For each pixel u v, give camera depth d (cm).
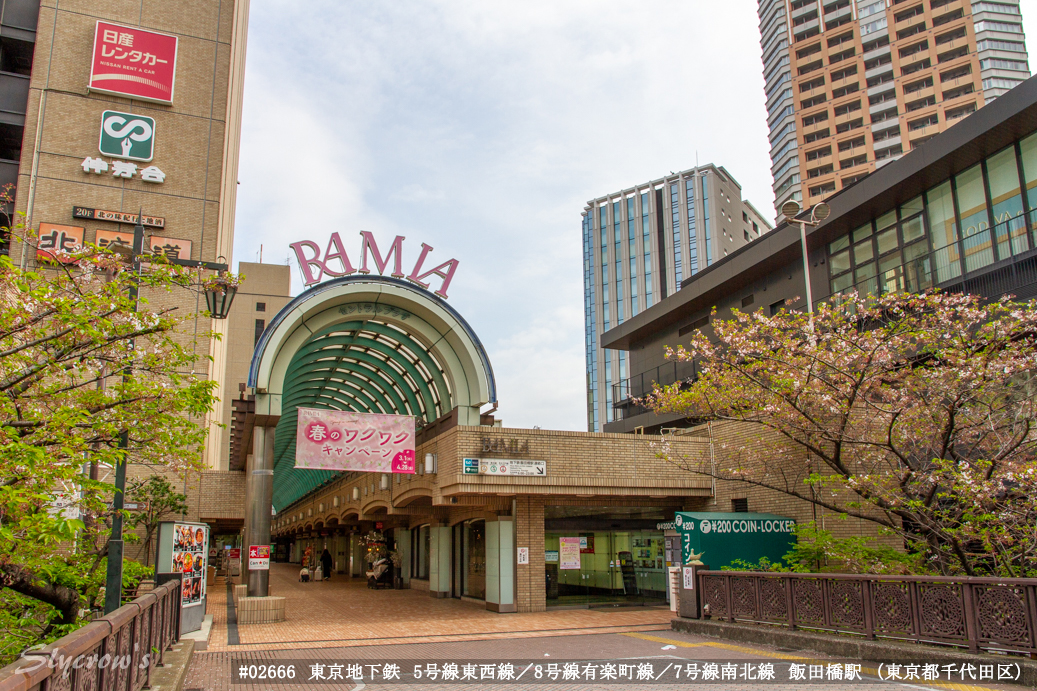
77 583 1202
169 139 2917
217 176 2961
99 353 873
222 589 2848
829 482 1435
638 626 1545
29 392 832
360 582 3281
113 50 2877
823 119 6931
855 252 2450
